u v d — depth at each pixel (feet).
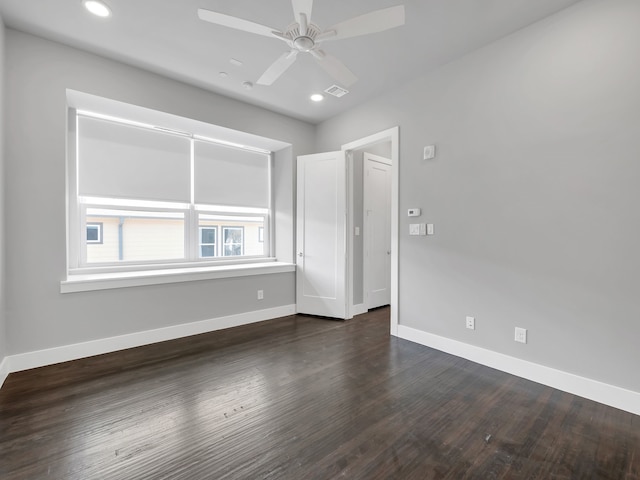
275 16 7.66
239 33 8.26
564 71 7.39
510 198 8.39
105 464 5.05
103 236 10.74
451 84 9.63
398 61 9.61
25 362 8.36
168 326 10.85
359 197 14.48
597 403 6.93
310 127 14.71
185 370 8.51
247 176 14.21
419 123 10.53
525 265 8.14
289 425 6.13
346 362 9.12
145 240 11.59
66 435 5.74
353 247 14.11
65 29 8.14
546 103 7.70
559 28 7.45
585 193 7.14
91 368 8.57
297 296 14.28
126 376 8.13
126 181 10.98
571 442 5.64
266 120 13.12
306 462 5.14
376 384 7.80
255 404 6.87
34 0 7.09
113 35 8.38
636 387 6.53
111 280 9.61
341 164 13.32
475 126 9.09
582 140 7.16
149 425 6.09
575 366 7.34
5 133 7.99
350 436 5.80
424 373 8.42
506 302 8.52
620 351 6.73
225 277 12.19
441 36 8.39
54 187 8.72
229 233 13.79
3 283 7.86
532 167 7.97
